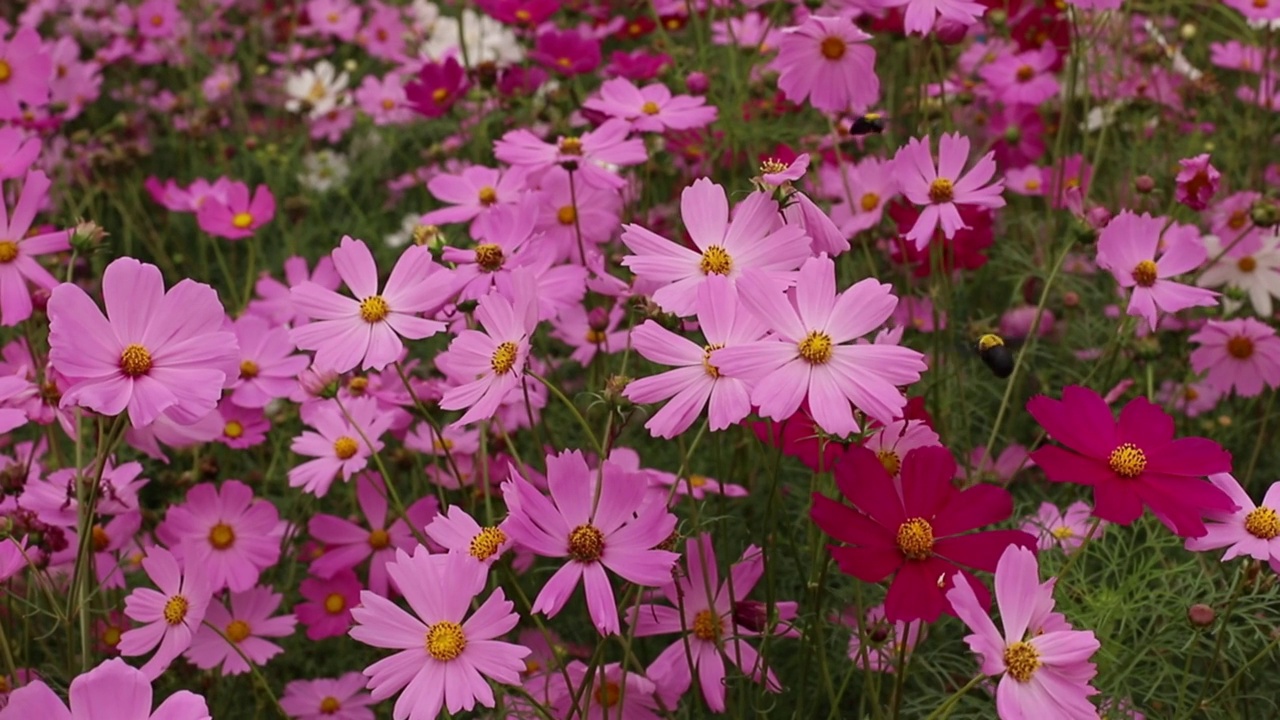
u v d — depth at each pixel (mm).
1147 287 904
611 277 902
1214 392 1121
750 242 806
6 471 903
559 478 761
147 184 1401
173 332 766
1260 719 921
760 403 738
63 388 874
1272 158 1417
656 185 1332
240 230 1247
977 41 1497
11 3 2090
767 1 1283
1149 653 889
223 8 2051
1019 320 1120
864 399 742
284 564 1105
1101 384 1107
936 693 878
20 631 984
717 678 852
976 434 1118
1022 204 1373
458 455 1024
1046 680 708
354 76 2027
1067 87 1255
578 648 980
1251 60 1386
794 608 854
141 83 1942
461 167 1471
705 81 1180
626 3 1521
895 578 742
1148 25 1483
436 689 753
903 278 1180
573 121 1315
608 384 786
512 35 1700
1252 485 1105
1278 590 866
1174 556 984
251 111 1988
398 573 760
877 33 1203
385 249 1527
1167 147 1343
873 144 1335
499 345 808
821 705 947
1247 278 1092
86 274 1456
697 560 860
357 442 978
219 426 961
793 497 1041
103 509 923
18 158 957
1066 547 919
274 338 1011
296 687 981
